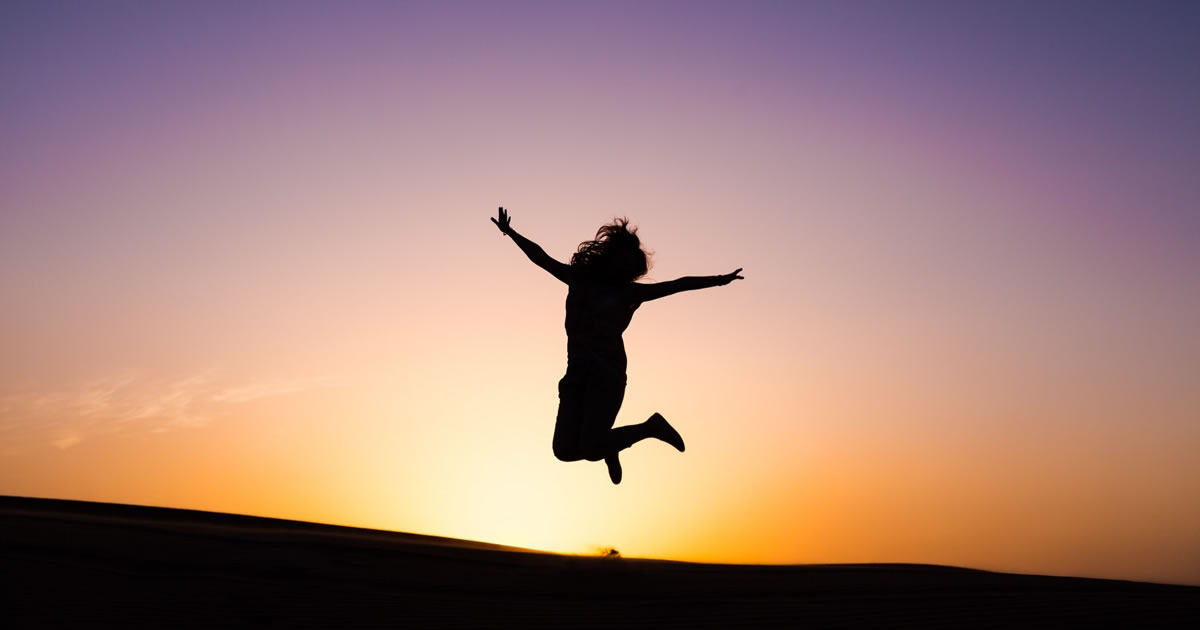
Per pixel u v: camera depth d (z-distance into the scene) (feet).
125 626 23.36
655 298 20.77
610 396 20.08
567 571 35.09
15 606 25.36
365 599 27.94
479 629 23.97
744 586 31.94
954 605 27.53
